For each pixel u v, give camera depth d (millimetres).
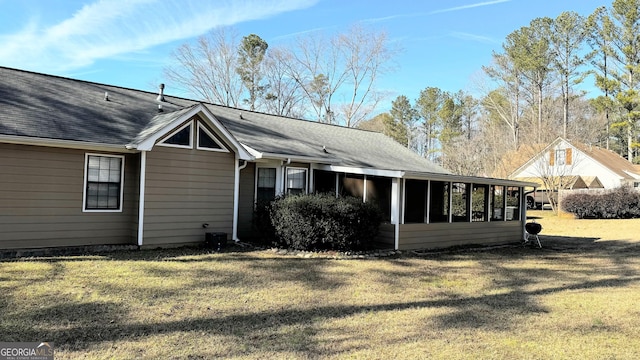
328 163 13148
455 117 49844
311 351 4496
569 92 41469
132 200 10547
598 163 33438
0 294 6082
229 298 6523
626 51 35625
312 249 11102
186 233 10875
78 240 9805
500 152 34062
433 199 17594
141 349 4383
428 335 5141
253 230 12539
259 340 4789
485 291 7758
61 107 10531
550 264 10984
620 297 7383
